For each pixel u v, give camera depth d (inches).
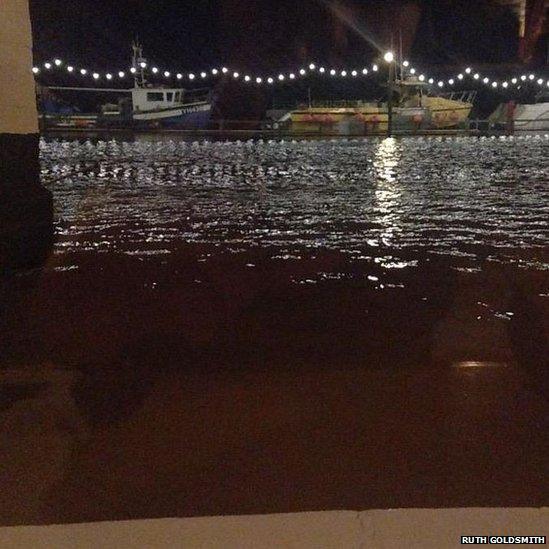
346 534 62.4
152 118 1250.6
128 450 85.7
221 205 317.7
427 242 228.5
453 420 93.4
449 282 176.1
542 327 137.7
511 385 105.8
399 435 89.1
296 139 1021.2
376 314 148.0
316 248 219.1
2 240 171.9
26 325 137.6
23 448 86.2
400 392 103.0
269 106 1316.4
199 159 623.8
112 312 147.6
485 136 1085.8
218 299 159.2
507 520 64.1
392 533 62.4
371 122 1170.6
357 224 264.1
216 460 83.1
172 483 78.1
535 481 78.0
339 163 571.8
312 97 1289.4
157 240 231.1
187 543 61.7
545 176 453.4
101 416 95.2
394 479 78.6
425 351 123.3
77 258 200.4
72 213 291.6
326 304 155.9
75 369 113.6
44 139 1011.9
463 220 272.7
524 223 264.8
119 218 278.4
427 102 1184.2
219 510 72.9
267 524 64.2
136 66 1263.5
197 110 1272.1
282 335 132.9
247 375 111.0
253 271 187.8
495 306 153.7
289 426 91.9
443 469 80.6
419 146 820.0
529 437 88.5
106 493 76.2
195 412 96.3
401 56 1181.7
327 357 120.0
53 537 62.9
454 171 492.1
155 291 165.8
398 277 181.6
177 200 335.9
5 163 170.4
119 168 529.3
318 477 79.1
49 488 77.2
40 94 1190.3
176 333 133.7
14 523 70.6
